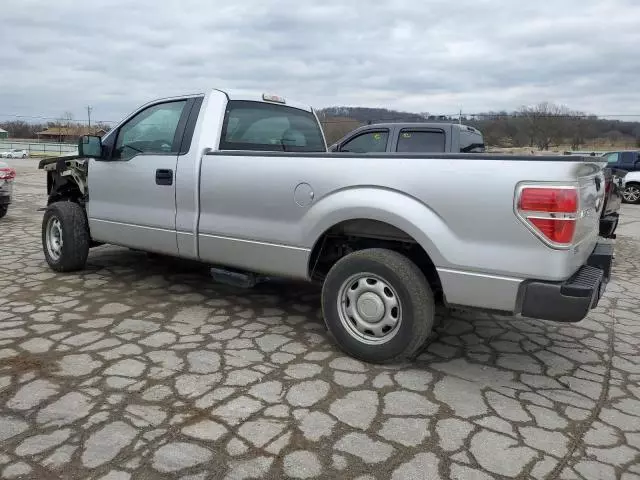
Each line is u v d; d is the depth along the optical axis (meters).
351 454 2.55
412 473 2.42
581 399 3.23
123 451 2.50
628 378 3.57
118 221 5.07
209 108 4.54
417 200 3.31
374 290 3.52
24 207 12.02
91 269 5.88
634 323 4.80
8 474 2.31
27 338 3.83
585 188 3.17
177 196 4.52
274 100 5.14
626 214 15.27
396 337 3.44
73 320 4.24
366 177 3.48
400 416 2.92
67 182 5.86
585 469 2.51
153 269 5.94
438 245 3.24
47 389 3.07
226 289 5.25
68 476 2.31
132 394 3.04
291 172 3.82
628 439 2.79
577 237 3.06
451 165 3.20
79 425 2.71
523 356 3.89
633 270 7.32
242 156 4.12
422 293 3.36
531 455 2.60
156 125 4.86
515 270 3.05
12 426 2.68
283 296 5.10
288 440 2.64
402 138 8.40
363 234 3.71
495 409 3.05
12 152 60.59
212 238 4.32
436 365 3.65
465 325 4.53
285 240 3.90
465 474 2.43
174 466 2.41
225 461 2.46
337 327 3.67
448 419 2.91
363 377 3.39
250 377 3.32
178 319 4.36
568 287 2.96
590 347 4.13
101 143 5.10
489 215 3.08
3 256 6.54
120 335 3.95
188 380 3.24
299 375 3.38
